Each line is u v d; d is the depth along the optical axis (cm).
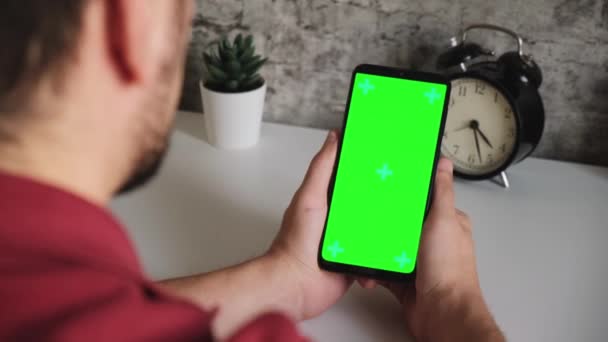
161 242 75
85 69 29
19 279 25
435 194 68
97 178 31
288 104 108
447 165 71
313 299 66
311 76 105
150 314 27
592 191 92
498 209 86
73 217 28
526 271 73
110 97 30
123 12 28
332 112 107
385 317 67
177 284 63
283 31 103
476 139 91
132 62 29
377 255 68
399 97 68
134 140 33
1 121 28
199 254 74
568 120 99
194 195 86
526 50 96
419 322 64
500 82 88
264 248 75
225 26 104
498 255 76
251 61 95
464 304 62
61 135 29
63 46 28
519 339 63
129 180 35
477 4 95
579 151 101
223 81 95
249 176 91
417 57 100
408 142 68
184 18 34
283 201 85
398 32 99
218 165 94
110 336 25
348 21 100
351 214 68
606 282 72
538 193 91
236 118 95
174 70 34
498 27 90
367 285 68
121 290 27
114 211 81
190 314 29
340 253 68
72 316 25
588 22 93
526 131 89
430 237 65
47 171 29
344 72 104
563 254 77
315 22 101
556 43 95
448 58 91
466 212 85
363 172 69
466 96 90
